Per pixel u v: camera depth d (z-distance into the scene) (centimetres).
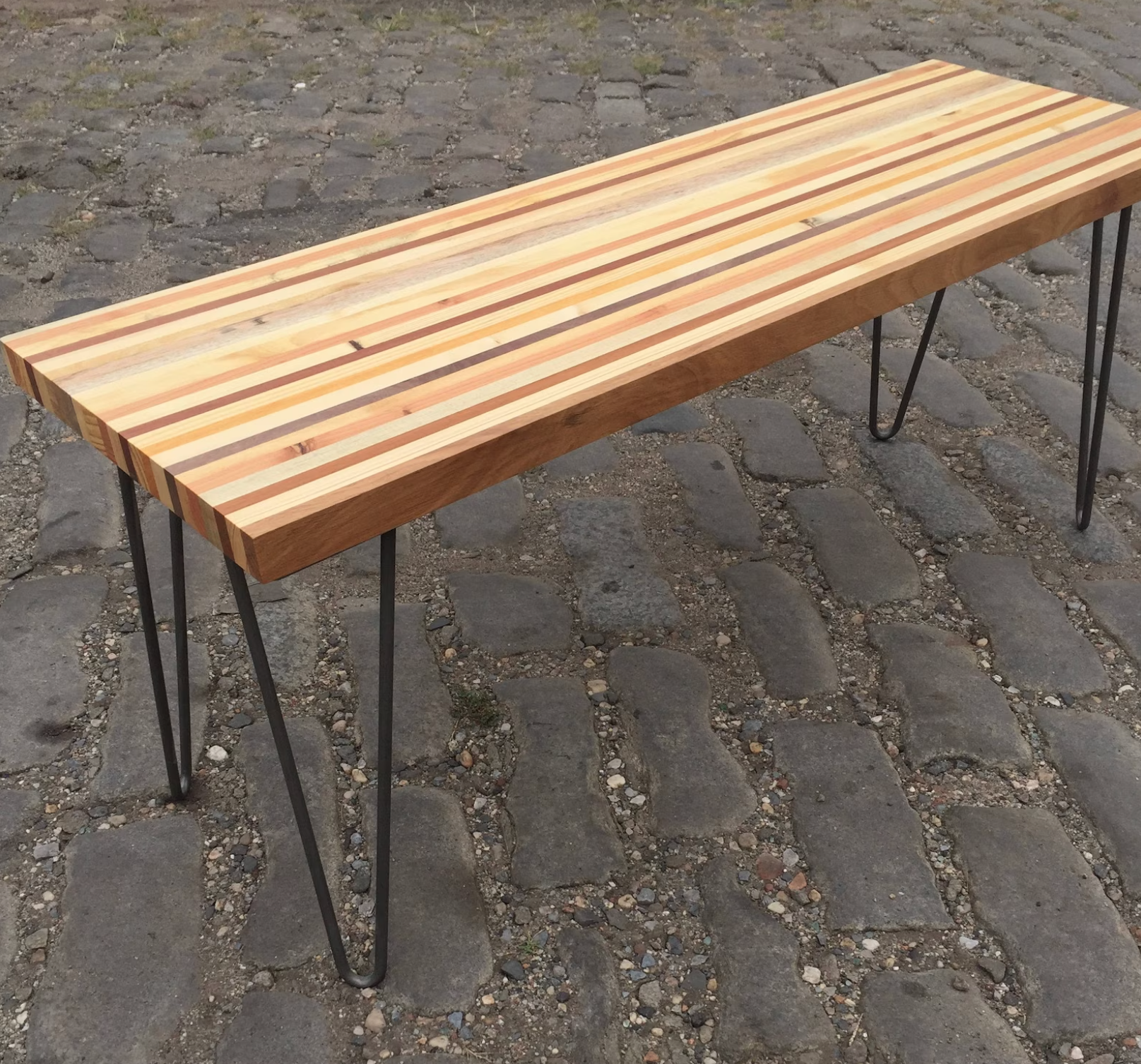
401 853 196
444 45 546
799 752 217
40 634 237
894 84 264
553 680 232
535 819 202
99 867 192
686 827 202
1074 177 211
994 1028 172
